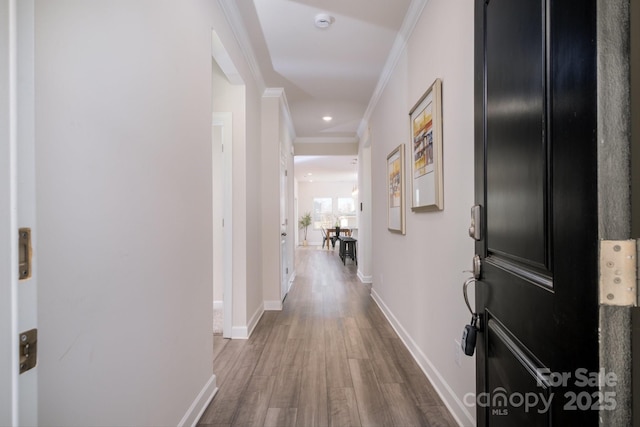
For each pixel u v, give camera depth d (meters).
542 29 0.69
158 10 1.28
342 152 6.20
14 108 0.54
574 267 0.59
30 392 0.56
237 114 2.90
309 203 13.79
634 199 0.54
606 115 0.53
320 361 2.37
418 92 2.27
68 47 0.81
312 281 5.50
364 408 1.77
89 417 0.87
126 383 1.05
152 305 1.22
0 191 0.52
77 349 0.83
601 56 0.53
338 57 3.02
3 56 0.52
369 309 3.76
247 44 2.72
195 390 1.66
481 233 1.09
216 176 3.84
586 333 0.55
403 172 2.64
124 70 1.05
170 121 1.38
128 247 1.06
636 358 0.54
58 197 0.77
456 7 1.63
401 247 2.78
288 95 3.98
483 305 1.08
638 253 0.51
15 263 0.53
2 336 0.51
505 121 0.90
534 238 0.73
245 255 2.90
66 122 0.80
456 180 1.63
